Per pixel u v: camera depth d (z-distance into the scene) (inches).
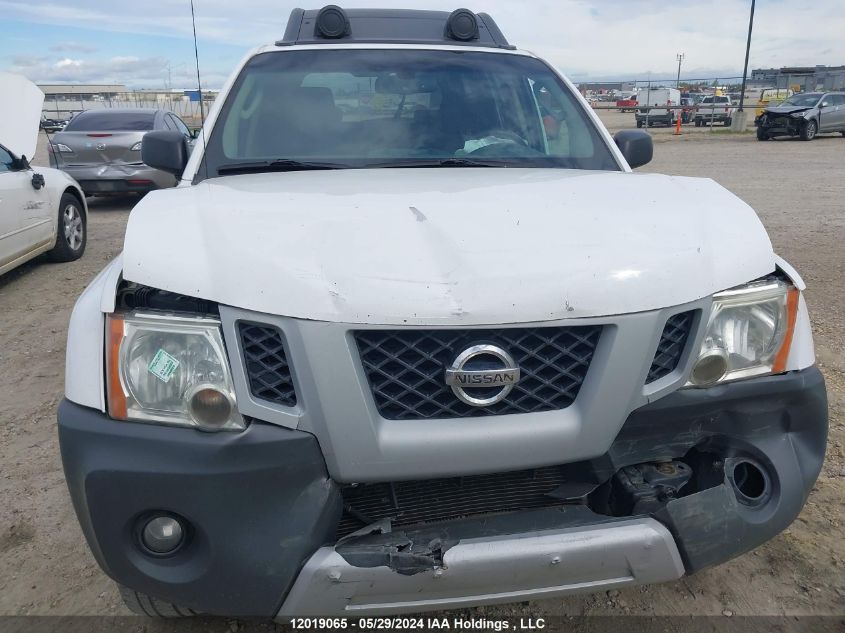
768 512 77.3
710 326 73.8
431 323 65.2
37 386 164.2
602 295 68.2
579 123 124.2
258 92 119.5
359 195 85.7
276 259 68.7
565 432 69.8
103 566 70.7
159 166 117.0
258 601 68.4
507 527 71.5
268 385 67.1
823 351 176.6
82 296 80.4
